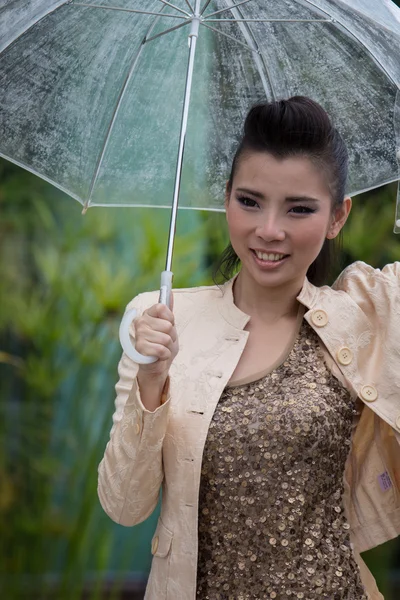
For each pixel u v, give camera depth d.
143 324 2.23
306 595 2.31
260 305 2.50
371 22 2.41
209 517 2.35
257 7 2.70
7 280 4.82
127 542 4.88
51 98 2.78
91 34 2.75
